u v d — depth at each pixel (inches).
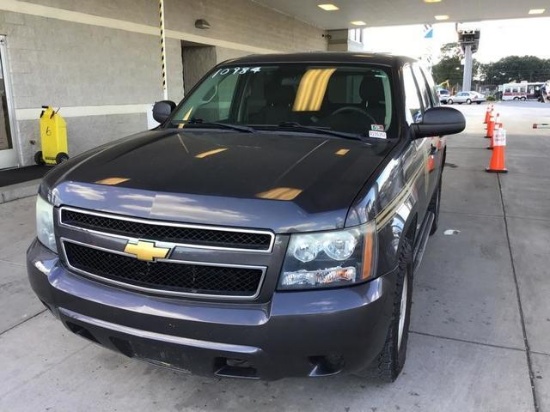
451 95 2282.2
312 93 140.0
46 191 104.0
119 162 105.5
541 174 359.3
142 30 459.8
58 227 98.6
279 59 153.7
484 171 372.8
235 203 85.0
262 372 87.2
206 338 85.4
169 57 505.7
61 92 384.5
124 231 90.4
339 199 87.4
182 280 87.9
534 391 109.5
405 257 104.8
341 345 85.2
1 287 162.9
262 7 708.0
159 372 117.6
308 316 82.8
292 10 761.0
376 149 115.2
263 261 83.6
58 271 99.4
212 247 84.7
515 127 741.9
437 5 714.2
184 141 121.6
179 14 517.0
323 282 84.8
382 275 90.0
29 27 354.0
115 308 90.4
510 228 228.8
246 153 108.7
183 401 107.5
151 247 86.9
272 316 82.8
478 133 668.1
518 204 273.1
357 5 716.0
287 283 84.1
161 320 87.0
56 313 100.7
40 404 106.2
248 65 154.4
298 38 852.0
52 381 114.0
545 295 157.9
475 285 165.8
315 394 109.1
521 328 137.1
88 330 96.4
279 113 139.3
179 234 86.7
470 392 109.3
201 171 97.1
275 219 83.2
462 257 191.9
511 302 153.1
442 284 166.6
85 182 97.7
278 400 107.5
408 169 118.3
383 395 108.4
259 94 144.9
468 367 118.6
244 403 106.8
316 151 110.7
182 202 86.9
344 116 133.1
